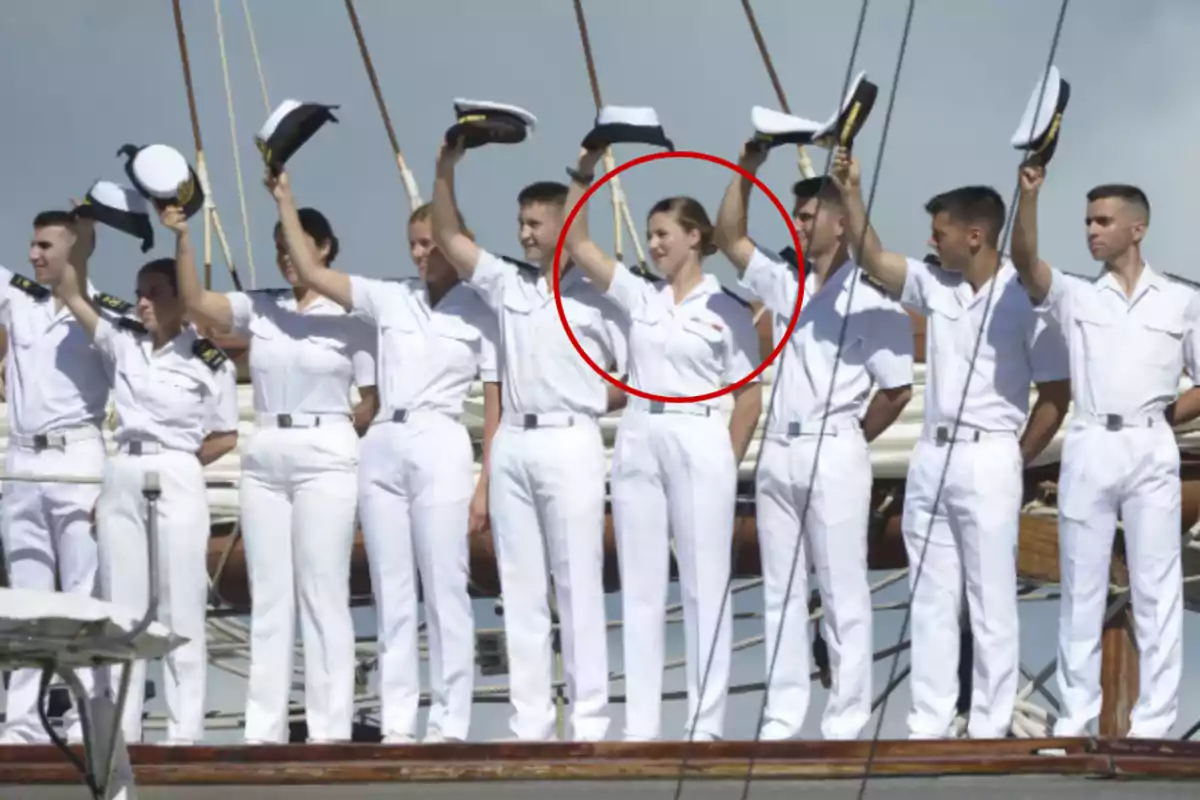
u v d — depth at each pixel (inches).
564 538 1657.2
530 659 1669.5
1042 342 1676.9
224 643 2256.4
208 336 1811.0
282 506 1728.6
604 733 1658.5
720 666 1652.3
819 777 1577.3
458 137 1652.3
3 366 2011.6
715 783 1576.0
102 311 1781.5
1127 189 1663.4
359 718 2218.3
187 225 1699.1
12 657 1392.7
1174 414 1690.5
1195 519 2044.8
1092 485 1659.7
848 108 1599.4
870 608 1676.9
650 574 1663.4
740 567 2014.0
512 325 1670.8
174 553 1738.4
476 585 2016.5
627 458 1663.4
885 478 2012.8
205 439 1787.6
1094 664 1669.5
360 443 1723.7
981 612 1657.2
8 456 1822.1
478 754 1582.2
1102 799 1585.9
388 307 1710.1
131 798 1448.1
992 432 1664.6
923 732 1663.4
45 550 1824.6
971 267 1667.1
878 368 1676.9
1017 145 1595.7
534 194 1662.2
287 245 1702.8
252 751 1592.0
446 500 1685.5
